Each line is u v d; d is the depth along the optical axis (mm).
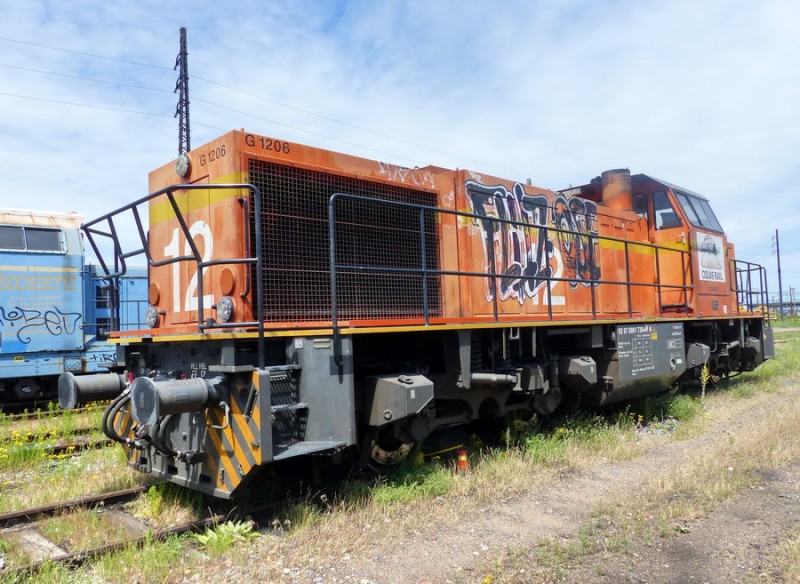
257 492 5406
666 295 10477
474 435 7340
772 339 13711
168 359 5574
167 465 5277
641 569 3941
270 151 5270
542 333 7461
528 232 7863
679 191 10664
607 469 6391
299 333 4801
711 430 8250
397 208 6184
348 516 4887
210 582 3834
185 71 24484
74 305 12070
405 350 6305
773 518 4758
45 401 12547
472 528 4738
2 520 5016
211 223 5262
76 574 3975
